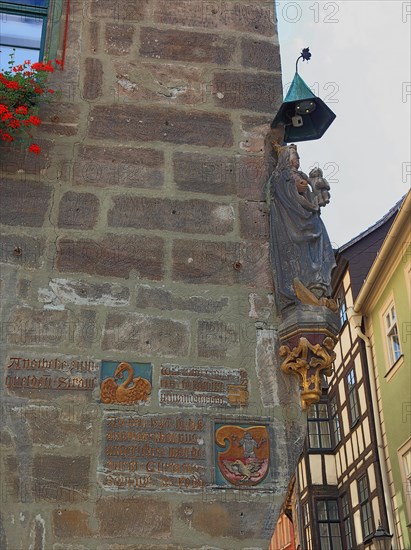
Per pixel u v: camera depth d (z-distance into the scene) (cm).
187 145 599
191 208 575
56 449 481
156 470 482
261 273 558
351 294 1959
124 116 602
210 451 493
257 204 585
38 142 579
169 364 517
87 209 562
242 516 478
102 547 458
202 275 551
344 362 2005
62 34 628
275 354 530
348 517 1930
